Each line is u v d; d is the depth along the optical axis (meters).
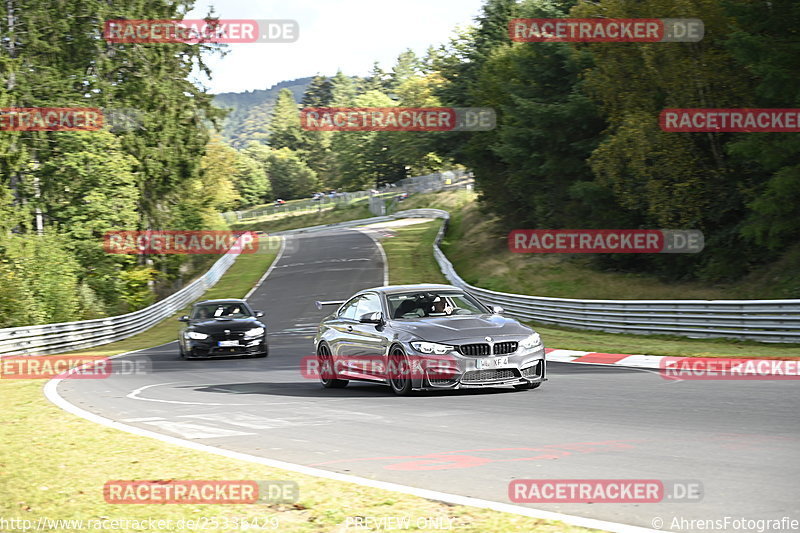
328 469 9.98
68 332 38.03
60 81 63.03
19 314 44.25
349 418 14.09
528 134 59.25
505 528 6.95
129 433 13.27
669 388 16.47
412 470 9.67
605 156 47.12
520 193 67.56
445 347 15.92
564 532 6.77
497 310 17.69
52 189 61.78
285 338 39.16
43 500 8.77
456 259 75.12
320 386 19.97
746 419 12.17
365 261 81.44
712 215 44.91
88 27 67.62
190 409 16.36
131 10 68.88
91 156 61.00
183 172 74.06
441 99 85.88
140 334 48.94
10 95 59.16
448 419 13.39
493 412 13.94
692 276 48.56
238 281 77.12
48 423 14.92
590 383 17.80
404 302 17.91
